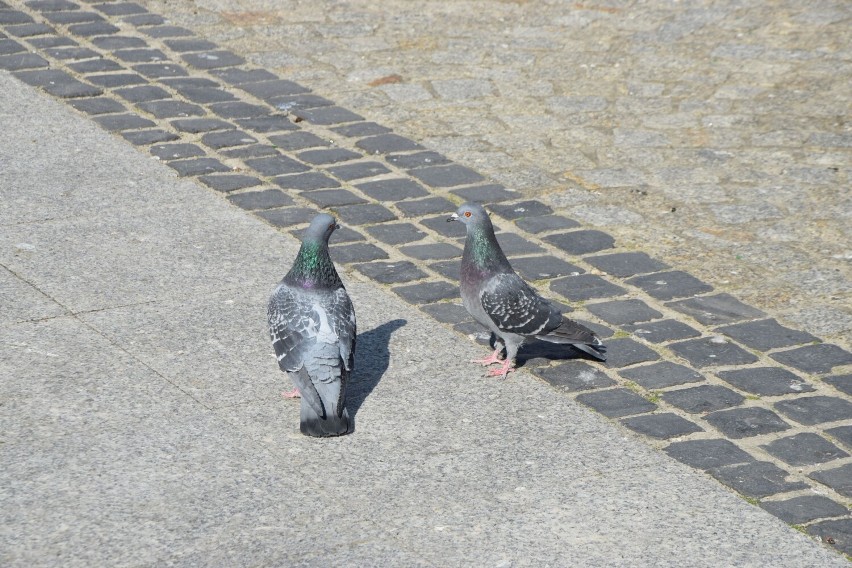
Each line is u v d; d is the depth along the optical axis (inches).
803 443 319.6
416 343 365.4
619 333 377.4
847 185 489.4
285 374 342.0
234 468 294.8
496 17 687.7
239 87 574.9
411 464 301.4
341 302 319.9
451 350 362.9
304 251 318.0
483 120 552.4
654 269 421.1
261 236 430.9
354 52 628.4
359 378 343.6
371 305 387.5
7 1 660.7
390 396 334.6
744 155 519.8
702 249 436.1
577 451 311.4
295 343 307.4
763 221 459.2
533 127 546.9
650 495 293.0
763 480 301.4
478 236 341.4
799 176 498.3
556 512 283.9
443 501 286.2
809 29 655.8
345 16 679.1
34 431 303.6
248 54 617.6
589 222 456.8
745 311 392.5
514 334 343.3
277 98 564.4
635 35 658.2
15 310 365.4
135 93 556.1
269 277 400.5
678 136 539.8
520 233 446.3
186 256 410.9
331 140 522.9
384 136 529.7
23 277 386.6
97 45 612.7
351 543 267.9
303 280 318.0
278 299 318.0
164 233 427.2
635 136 539.2
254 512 277.3
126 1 677.3
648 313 390.3
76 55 597.0
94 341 351.3
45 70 575.5
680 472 304.0
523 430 320.5
